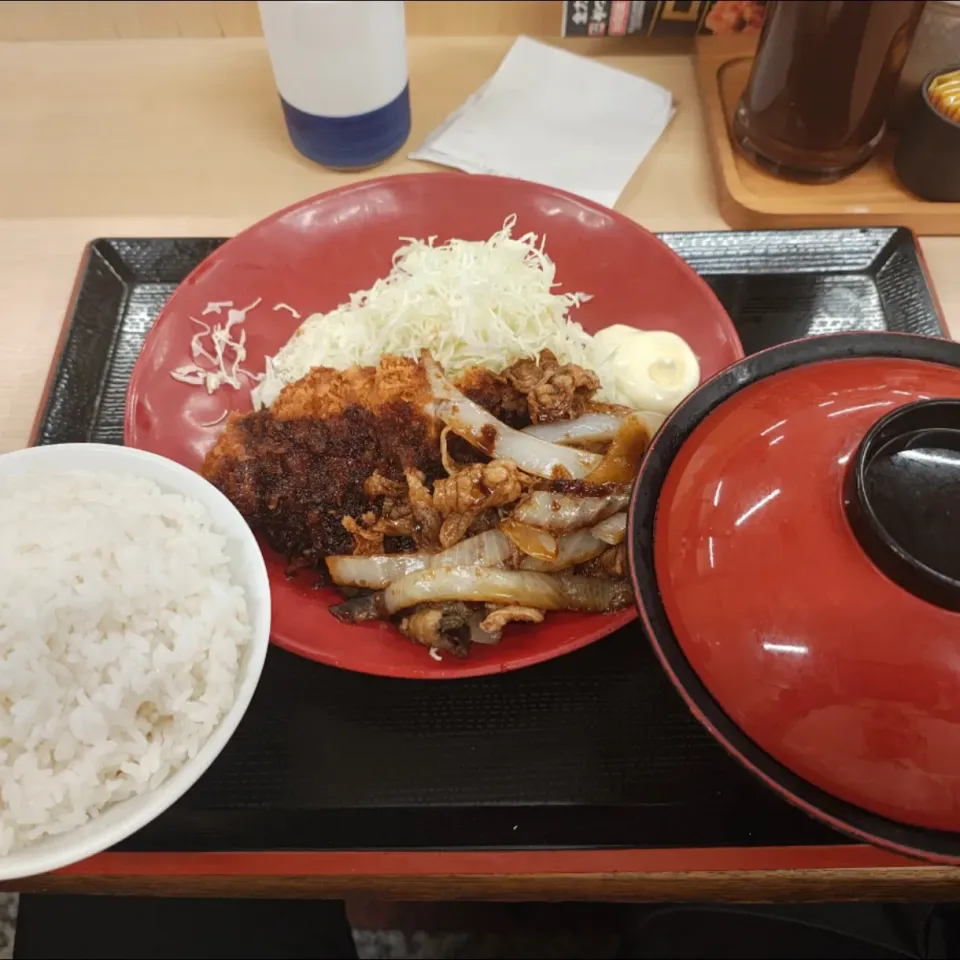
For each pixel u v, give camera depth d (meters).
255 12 0.53
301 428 0.38
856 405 0.27
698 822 0.32
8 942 0.43
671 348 0.41
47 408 0.41
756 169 0.48
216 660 0.31
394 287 0.43
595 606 0.36
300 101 0.46
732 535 0.26
